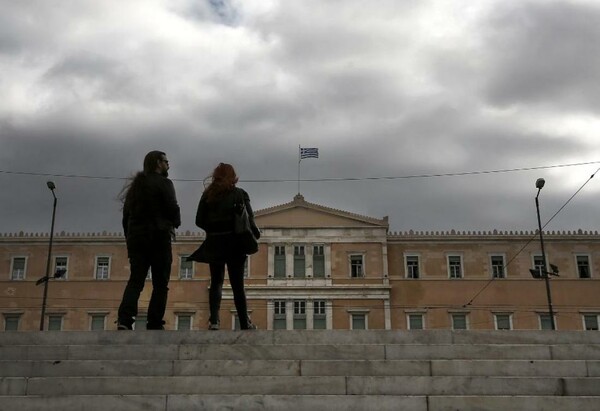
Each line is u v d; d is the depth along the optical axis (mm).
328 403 9422
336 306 60844
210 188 13039
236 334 11453
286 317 60438
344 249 62250
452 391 9883
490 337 11445
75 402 9352
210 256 12836
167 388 9922
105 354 10883
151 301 12836
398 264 62312
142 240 12773
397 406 9414
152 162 13172
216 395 9461
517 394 9852
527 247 62375
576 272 61875
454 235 62750
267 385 9953
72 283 61562
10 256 62219
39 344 11367
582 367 10391
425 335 11445
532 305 61031
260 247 62281
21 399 9352
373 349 10930
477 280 61719
